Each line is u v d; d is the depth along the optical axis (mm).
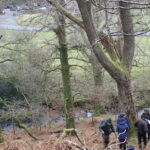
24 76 25391
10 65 25406
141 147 15703
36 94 26047
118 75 16719
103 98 26141
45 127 26922
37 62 23109
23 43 22297
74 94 26984
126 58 17438
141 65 26578
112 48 17312
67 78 23672
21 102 26000
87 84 26391
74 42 23672
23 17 22938
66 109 23750
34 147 10258
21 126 22188
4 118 24078
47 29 22359
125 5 15078
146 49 24484
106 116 27812
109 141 16625
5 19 26578
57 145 9750
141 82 25062
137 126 15633
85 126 25578
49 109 27656
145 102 24922
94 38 15672
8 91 27703
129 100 17344
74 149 9656
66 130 11039
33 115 26156
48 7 19938
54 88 26281
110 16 19297
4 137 24203
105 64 16453
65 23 21109
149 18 14570
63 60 23406
